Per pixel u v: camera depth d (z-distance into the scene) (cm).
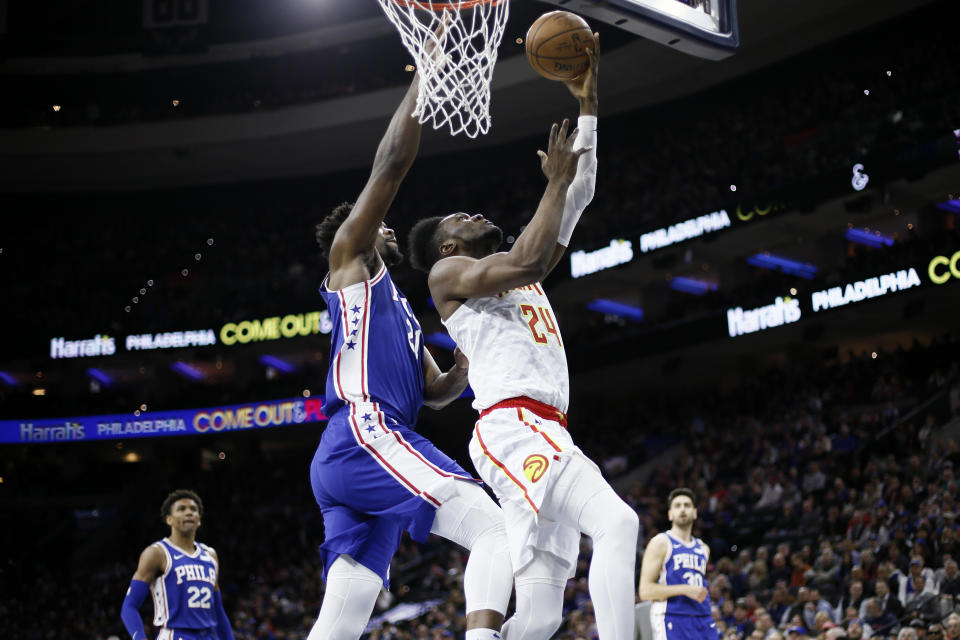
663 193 2352
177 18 2742
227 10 2778
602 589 267
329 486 324
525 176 2789
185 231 3042
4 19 2786
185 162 2892
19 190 3011
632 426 2328
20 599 2455
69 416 2639
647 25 360
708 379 2386
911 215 2044
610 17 353
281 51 2820
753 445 1856
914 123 1831
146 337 2638
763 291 2008
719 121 2472
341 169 2955
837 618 1066
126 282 2892
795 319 1875
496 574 299
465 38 341
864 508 1412
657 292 2345
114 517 2694
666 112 2595
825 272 1980
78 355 2681
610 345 2197
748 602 1155
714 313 2033
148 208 3117
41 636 2256
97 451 2933
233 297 2705
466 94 341
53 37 2789
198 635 500
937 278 1664
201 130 2762
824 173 1859
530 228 285
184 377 2841
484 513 307
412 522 314
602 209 2477
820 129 2116
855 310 1917
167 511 509
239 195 3083
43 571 2545
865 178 1803
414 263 344
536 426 288
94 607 2262
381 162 326
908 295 1705
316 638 315
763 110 2402
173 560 501
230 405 2547
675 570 570
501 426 291
